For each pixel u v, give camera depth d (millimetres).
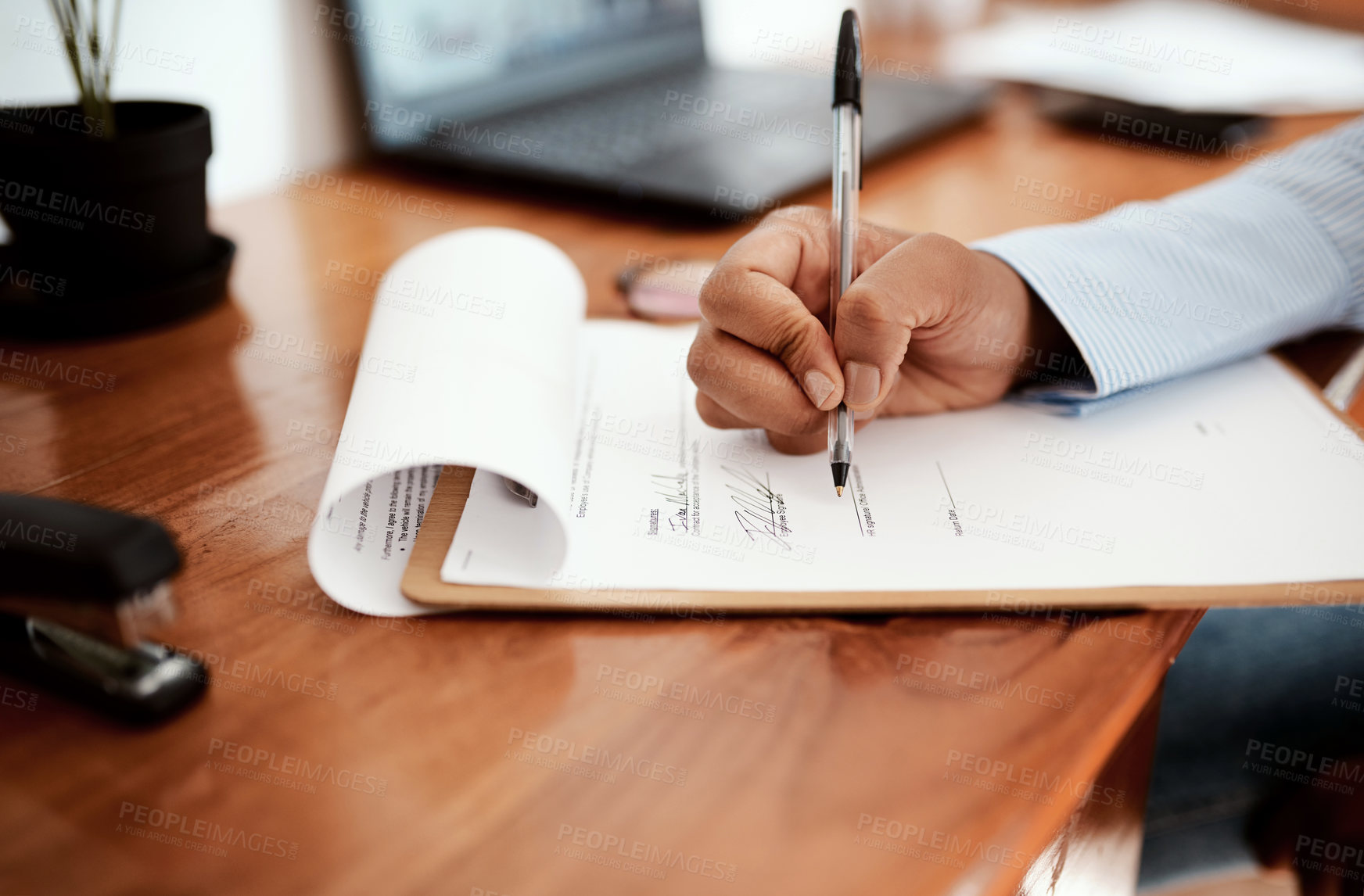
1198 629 650
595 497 365
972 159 786
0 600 262
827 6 1199
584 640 302
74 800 245
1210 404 435
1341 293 488
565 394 376
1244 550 333
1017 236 468
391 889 220
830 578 322
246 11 698
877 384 358
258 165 739
